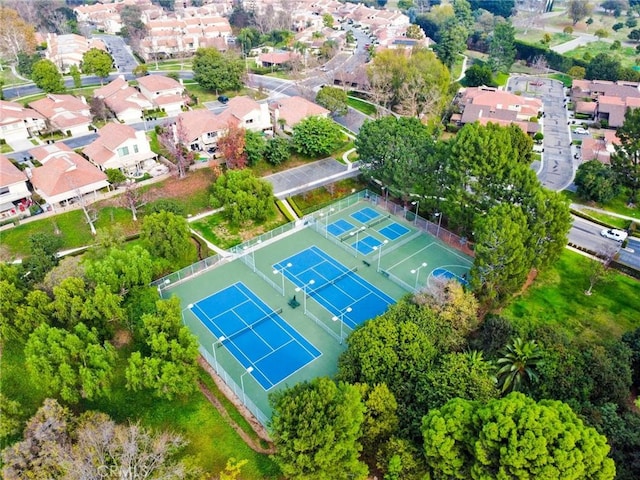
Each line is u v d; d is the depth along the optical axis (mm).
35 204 83000
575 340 58062
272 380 56250
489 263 60281
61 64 158375
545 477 33656
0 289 53938
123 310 56719
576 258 76750
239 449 48156
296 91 148500
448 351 53500
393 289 70375
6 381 54219
